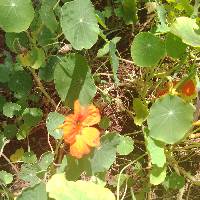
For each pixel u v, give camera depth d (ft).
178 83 1.46
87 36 1.31
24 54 1.38
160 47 1.38
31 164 1.39
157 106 1.35
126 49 1.71
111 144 1.32
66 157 1.31
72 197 1.19
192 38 1.36
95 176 1.35
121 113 1.64
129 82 1.65
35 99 1.56
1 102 1.51
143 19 1.73
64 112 1.59
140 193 1.52
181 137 1.34
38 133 1.60
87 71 1.38
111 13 1.69
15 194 1.50
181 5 1.49
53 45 1.51
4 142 1.42
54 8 1.37
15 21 1.28
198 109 1.46
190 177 1.55
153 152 1.36
